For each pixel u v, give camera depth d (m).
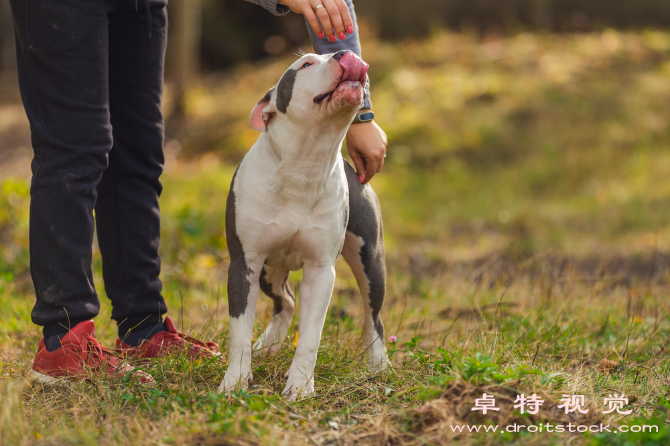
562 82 13.39
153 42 3.36
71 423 2.54
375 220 3.50
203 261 6.05
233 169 11.64
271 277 3.79
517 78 13.72
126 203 3.38
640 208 9.21
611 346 3.84
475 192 10.50
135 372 2.97
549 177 10.80
